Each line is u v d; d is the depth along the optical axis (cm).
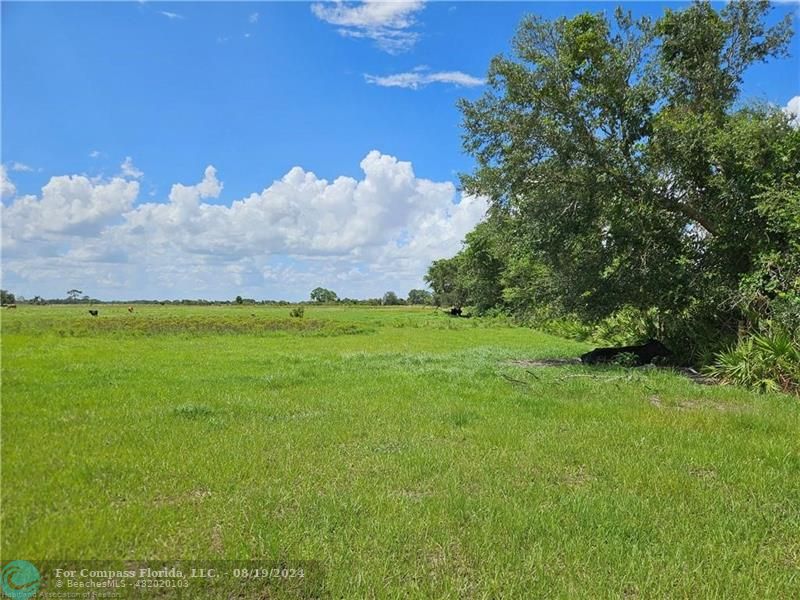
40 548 420
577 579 402
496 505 527
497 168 1823
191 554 422
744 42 1786
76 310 6619
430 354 2120
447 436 798
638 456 702
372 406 989
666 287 1750
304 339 3161
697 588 394
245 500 528
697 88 1820
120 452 674
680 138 1617
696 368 1691
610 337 2394
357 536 456
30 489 542
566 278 1873
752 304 1563
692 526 496
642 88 1689
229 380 1303
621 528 485
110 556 416
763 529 495
